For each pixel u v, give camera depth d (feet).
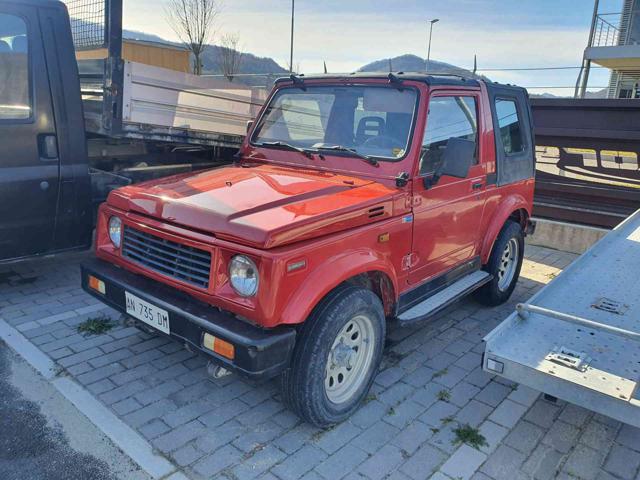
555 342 10.27
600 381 8.95
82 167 16.16
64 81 15.47
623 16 53.83
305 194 10.77
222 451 9.89
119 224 11.68
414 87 12.30
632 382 8.96
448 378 12.92
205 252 9.70
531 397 12.16
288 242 9.09
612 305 11.88
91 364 12.72
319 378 9.82
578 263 14.10
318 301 9.67
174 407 11.18
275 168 13.33
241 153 14.57
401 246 11.70
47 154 15.44
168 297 10.23
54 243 16.26
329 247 9.71
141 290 10.58
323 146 13.14
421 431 10.77
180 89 17.17
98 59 15.89
